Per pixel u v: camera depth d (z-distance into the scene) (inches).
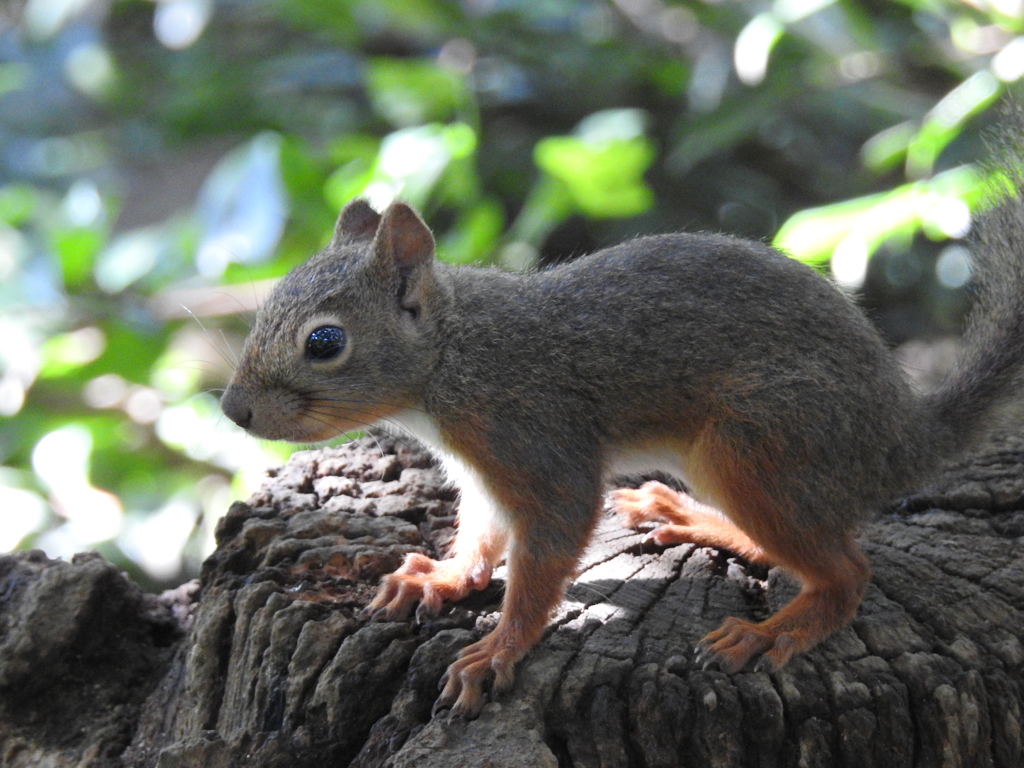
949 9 112.2
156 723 102.9
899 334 120.8
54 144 140.6
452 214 125.2
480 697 101.1
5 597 103.7
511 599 102.0
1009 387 103.6
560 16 122.7
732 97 113.1
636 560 103.5
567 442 102.6
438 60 126.3
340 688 101.5
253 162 111.9
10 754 102.7
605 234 123.5
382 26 131.0
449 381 102.8
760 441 102.2
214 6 133.7
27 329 112.8
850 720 101.2
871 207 109.9
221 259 112.4
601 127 112.7
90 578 103.3
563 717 101.2
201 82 127.3
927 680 101.4
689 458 102.8
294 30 135.8
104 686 103.3
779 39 113.7
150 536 111.2
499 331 102.9
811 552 102.2
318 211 112.7
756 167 129.6
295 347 102.7
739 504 102.3
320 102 129.9
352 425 103.1
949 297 116.3
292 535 103.4
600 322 102.8
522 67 124.2
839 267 109.7
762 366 102.3
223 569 103.2
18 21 154.9
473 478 102.9
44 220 120.2
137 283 113.6
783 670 101.6
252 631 102.2
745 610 102.7
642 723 101.1
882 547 103.5
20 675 103.0
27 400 113.1
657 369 102.6
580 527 102.4
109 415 113.1
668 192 126.3
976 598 102.6
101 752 102.7
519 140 125.8
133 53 141.0
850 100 120.1
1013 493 104.3
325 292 102.9
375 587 102.8
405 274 103.0
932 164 111.7
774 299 102.7
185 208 132.8
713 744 101.0
